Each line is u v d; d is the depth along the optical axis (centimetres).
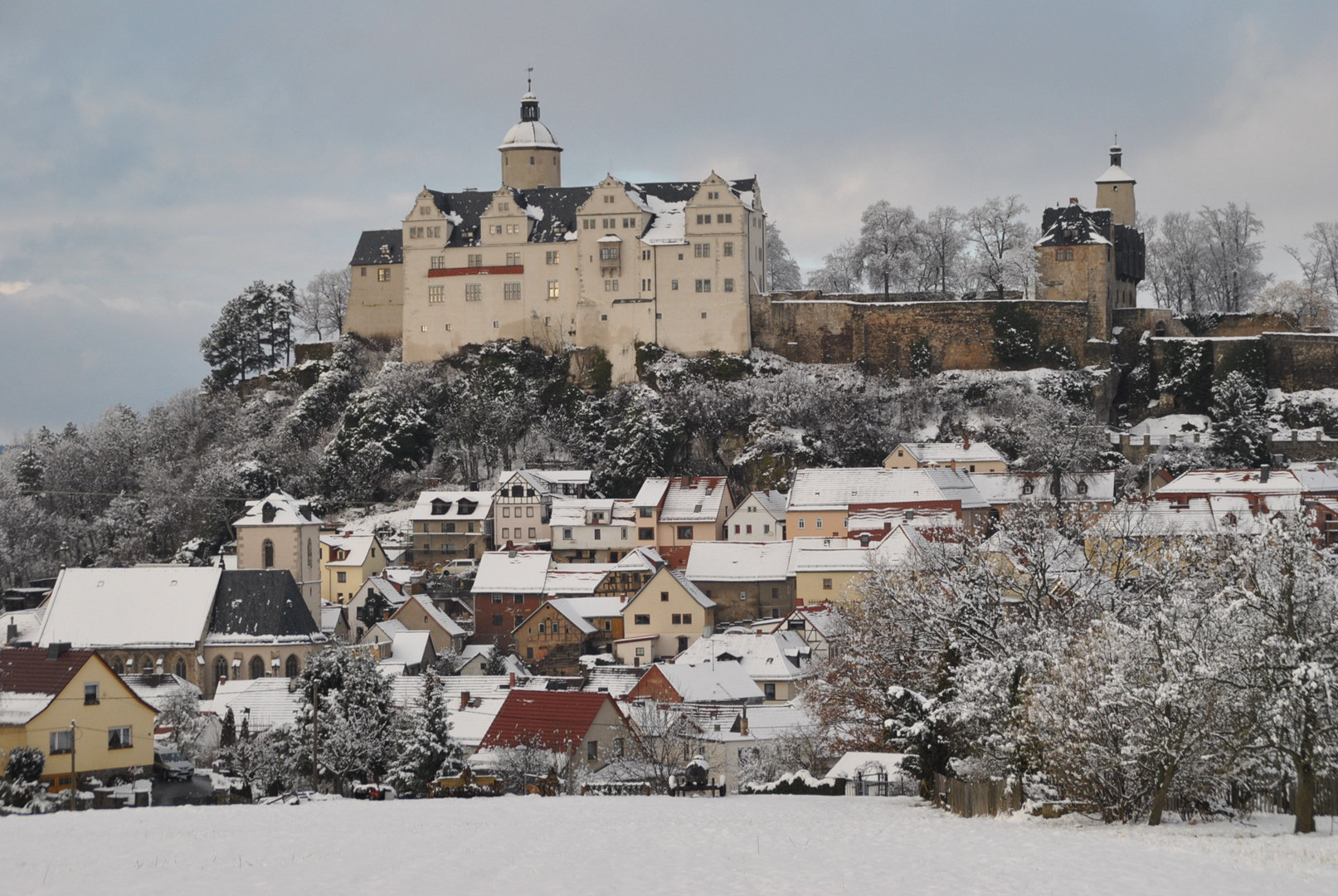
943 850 4934
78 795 7725
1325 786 5769
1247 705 5341
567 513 19350
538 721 9725
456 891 4150
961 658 6944
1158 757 5641
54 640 14775
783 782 8019
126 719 8981
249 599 15112
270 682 12525
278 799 7869
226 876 4378
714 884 4300
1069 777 6006
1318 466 18150
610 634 16225
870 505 17925
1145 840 5056
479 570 17612
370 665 9438
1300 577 5406
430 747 8419
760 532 18588
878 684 8412
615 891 4169
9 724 8662
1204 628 5656
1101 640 5988
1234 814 5800
